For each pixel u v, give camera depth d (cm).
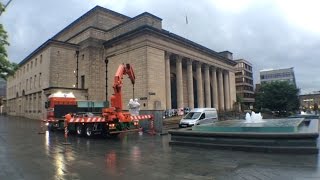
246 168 1000
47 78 4788
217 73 6456
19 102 6844
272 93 7950
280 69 13950
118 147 1655
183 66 5509
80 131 2372
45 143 1862
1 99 9344
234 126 1585
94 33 4800
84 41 4872
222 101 6375
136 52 4328
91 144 1811
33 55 5675
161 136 2342
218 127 1599
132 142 1916
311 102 15162
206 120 3073
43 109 4803
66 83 4875
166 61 4591
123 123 2220
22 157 1297
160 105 4281
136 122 2319
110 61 4794
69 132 2577
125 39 4519
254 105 9738
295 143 1278
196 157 1251
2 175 931
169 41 4644
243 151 1369
